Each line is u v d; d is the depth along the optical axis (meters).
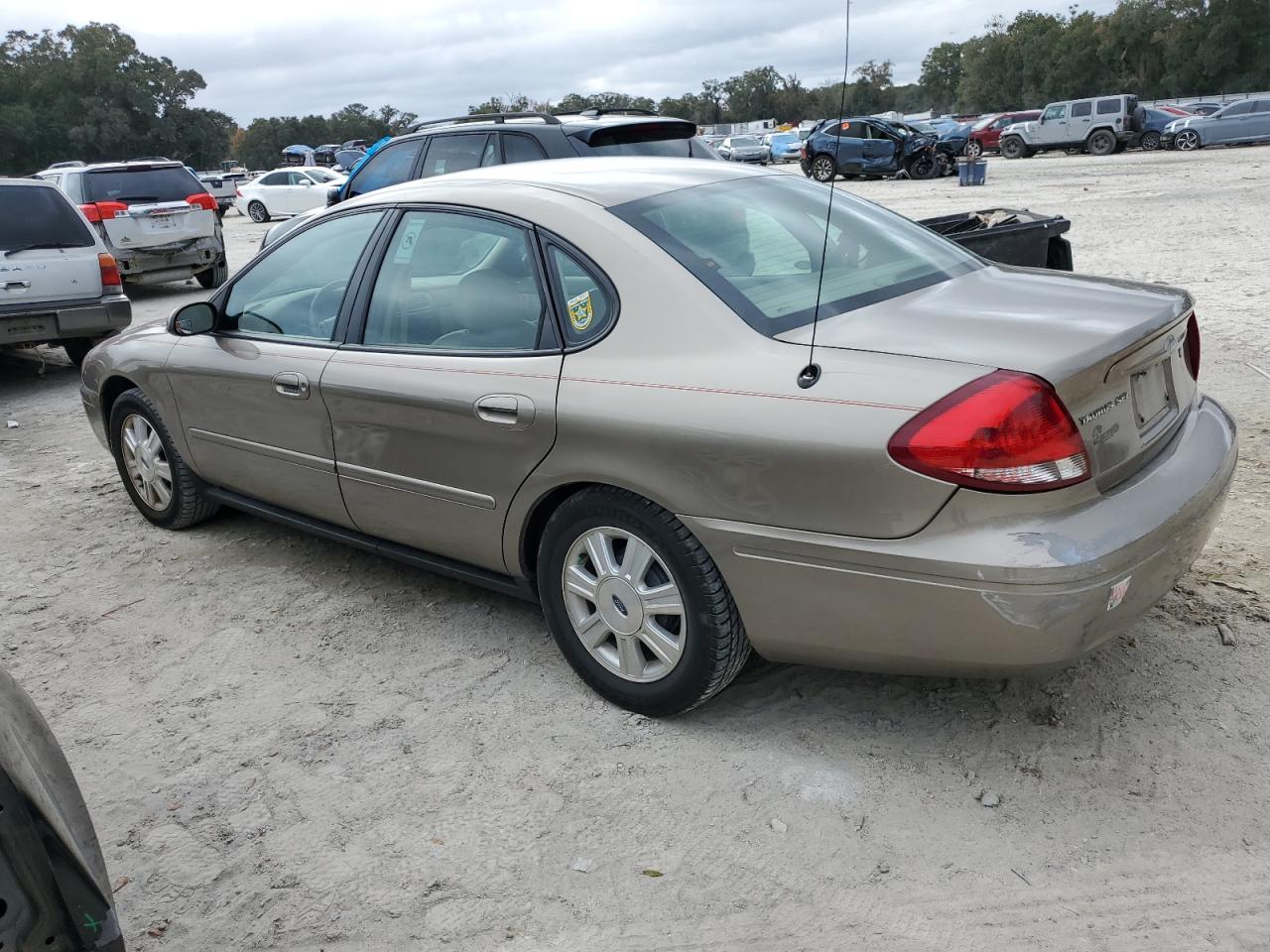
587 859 2.65
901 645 2.63
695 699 3.06
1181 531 2.62
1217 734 2.92
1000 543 2.41
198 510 4.98
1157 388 2.88
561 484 3.12
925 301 2.97
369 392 3.60
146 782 3.11
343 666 3.71
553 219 3.25
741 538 2.75
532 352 3.20
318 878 2.66
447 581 4.36
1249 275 9.70
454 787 2.97
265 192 29.89
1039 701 3.14
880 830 2.67
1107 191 19.70
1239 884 2.40
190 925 2.54
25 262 8.46
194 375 4.41
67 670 3.82
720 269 3.02
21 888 1.76
